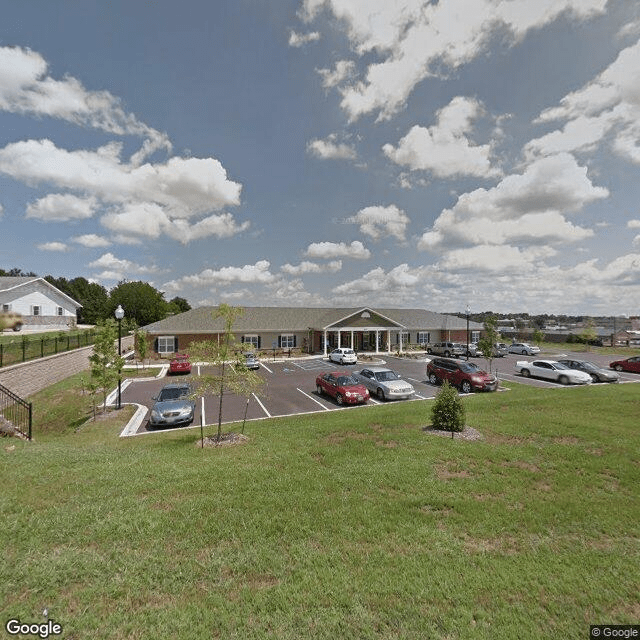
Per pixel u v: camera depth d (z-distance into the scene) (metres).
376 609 3.62
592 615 3.73
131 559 4.18
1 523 4.76
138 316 63.69
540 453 8.68
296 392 19.81
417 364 32.28
